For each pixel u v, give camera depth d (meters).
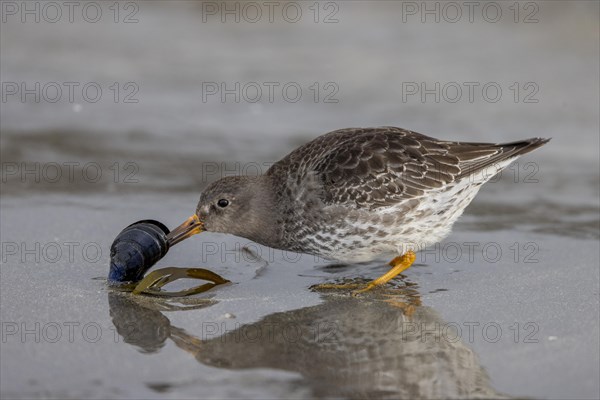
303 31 24.86
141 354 9.89
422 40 23.80
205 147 18.53
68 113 20.30
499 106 19.78
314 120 19.77
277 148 18.38
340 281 12.70
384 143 12.88
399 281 12.60
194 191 16.23
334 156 12.84
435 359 9.77
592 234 14.26
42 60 23.12
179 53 23.73
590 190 16.19
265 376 9.33
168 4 26.56
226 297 11.93
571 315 11.08
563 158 17.67
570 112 19.41
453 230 14.59
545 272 12.75
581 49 22.50
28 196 15.87
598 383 9.12
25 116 20.05
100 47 24.06
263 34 24.91
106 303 11.55
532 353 9.92
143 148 18.47
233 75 22.34
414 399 8.79
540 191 16.25
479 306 11.52
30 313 11.14
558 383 9.14
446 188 12.55
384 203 12.51
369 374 9.38
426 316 11.19
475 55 22.67
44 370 9.42
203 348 10.08
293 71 22.38
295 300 11.82
